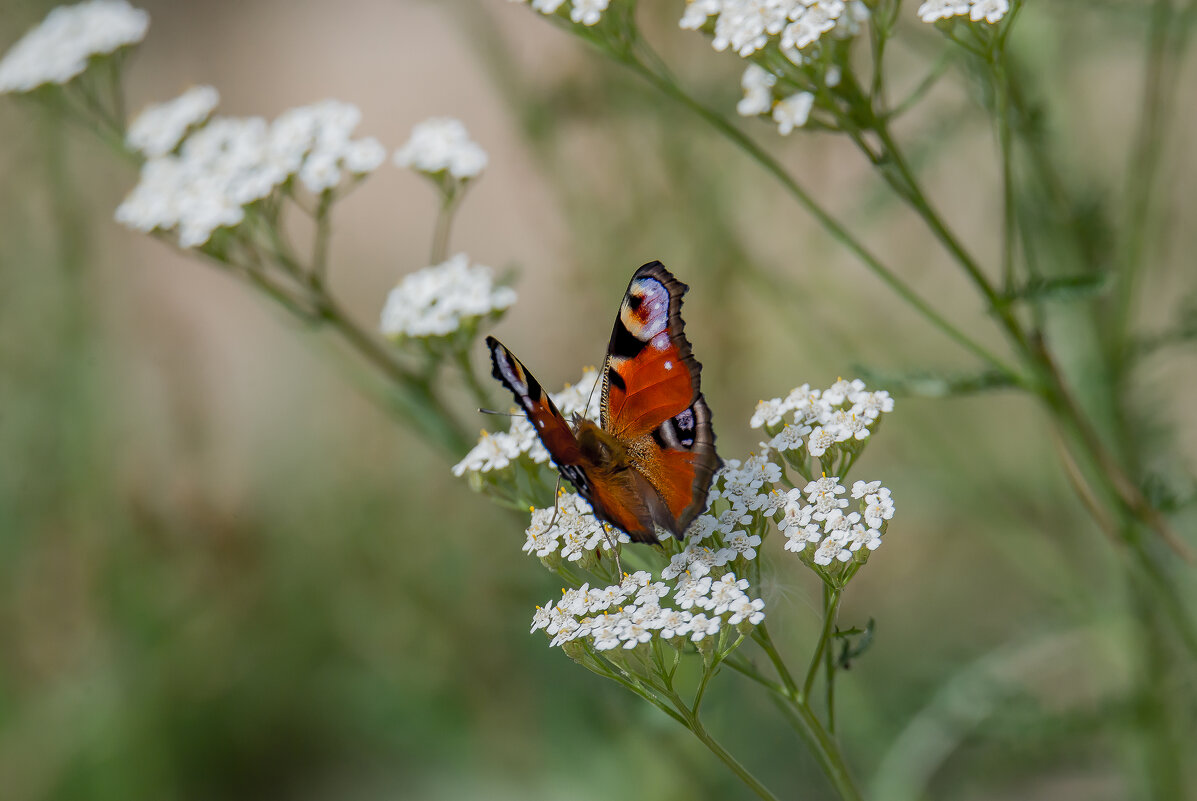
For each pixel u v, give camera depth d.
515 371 4.07
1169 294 6.81
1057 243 5.80
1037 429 7.13
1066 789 6.95
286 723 8.58
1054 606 7.01
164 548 8.44
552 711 7.42
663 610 3.80
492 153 12.15
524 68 7.27
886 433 8.24
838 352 7.16
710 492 4.14
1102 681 6.55
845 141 7.96
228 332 11.41
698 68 7.02
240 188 6.11
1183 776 5.82
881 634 8.12
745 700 6.65
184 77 14.70
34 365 8.41
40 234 8.39
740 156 7.29
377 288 9.38
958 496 6.87
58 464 8.32
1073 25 5.96
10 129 8.02
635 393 4.22
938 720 5.98
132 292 8.75
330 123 6.34
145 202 6.38
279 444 9.11
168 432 8.38
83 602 8.38
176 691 8.54
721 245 6.93
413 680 8.04
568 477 4.01
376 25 14.63
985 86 5.23
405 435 8.85
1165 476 6.00
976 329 8.34
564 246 7.24
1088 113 6.30
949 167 7.64
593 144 7.02
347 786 8.41
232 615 8.53
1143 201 5.50
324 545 8.49
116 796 8.32
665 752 6.47
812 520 3.98
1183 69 6.20
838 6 4.63
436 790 7.92
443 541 8.25
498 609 7.73
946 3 4.50
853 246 5.01
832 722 4.03
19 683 8.42
